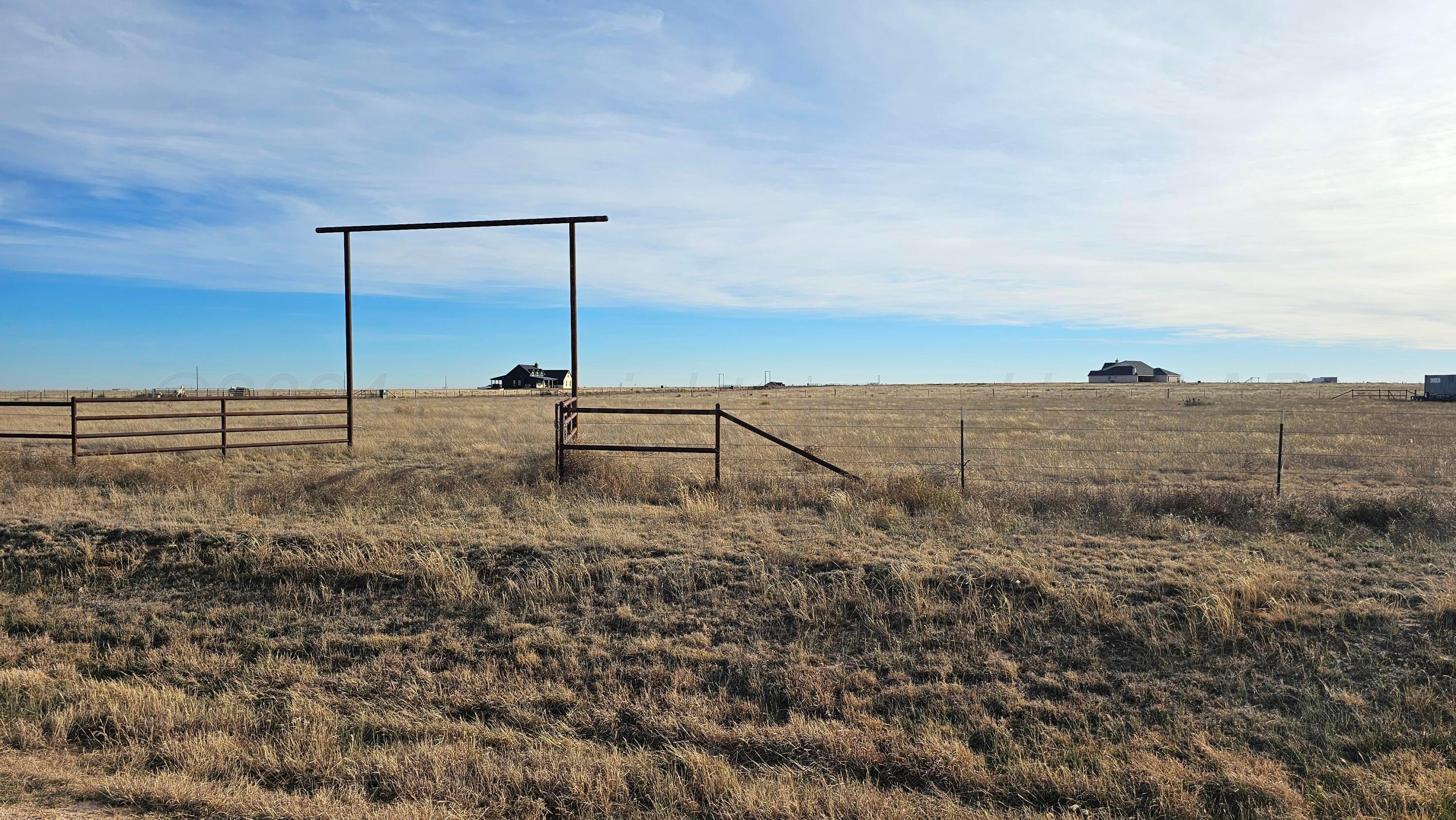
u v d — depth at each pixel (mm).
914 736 5656
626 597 8062
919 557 8594
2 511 11305
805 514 11094
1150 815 4793
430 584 8469
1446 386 52688
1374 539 9406
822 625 7328
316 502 12234
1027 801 4969
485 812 4770
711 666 6730
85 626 7938
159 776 5070
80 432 25391
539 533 9875
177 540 9820
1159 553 8703
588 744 5691
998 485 12977
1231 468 16984
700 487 12742
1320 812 4723
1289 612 6953
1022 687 6219
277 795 4855
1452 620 6719
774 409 41094
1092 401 50875
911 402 49375
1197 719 5727
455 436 22281
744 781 5141
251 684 6750
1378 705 5715
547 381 125375
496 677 6750
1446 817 4520
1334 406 43562
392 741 5820
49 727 5898
